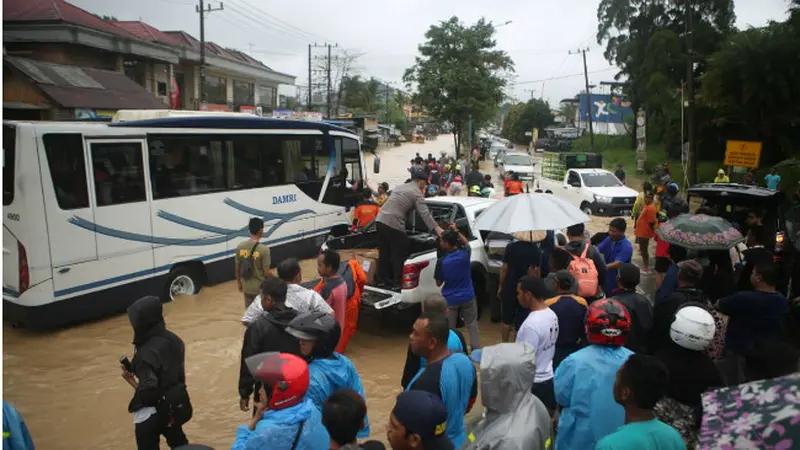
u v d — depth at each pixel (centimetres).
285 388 278
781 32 2430
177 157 912
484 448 285
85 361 702
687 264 492
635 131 4562
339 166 1299
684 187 2473
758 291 477
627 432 265
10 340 755
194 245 945
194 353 727
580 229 677
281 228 1134
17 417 303
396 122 8862
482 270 841
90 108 1706
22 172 722
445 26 3472
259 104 3800
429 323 359
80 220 775
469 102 3375
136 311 398
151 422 399
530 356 301
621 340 346
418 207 741
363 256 776
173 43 2967
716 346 450
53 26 1955
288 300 487
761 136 2630
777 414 177
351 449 257
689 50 2286
